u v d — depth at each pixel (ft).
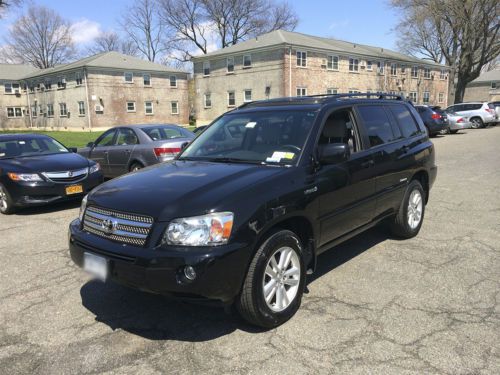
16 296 13.52
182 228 9.91
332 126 13.79
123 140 32.60
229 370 9.46
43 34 231.50
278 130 13.73
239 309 10.77
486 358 9.66
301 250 11.92
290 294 11.64
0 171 24.70
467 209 22.97
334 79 128.06
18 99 176.45
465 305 12.19
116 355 10.19
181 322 11.68
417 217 18.34
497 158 42.75
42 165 25.02
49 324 11.73
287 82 116.16
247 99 126.00
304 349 10.19
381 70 143.74
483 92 222.48
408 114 18.78
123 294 13.50
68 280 14.69
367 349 10.12
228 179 11.42
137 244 10.24
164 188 11.23
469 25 123.34
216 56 130.52
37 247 18.37
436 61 172.35
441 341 10.38
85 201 12.10
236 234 10.10
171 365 9.72
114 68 141.59
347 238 14.37
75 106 145.07
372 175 14.85
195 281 9.64
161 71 152.56
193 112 203.10
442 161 41.91
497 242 17.57
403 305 12.25
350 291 13.23
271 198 10.94
